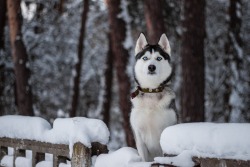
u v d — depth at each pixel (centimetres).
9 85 1423
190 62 883
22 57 1123
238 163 199
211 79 1537
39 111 1636
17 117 400
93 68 1975
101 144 310
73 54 1769
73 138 309
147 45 471
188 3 896
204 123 234
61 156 339
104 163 295
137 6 1174
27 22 1525
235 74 1275
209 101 1522
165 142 246
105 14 1756
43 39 1563
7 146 400
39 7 1563
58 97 1769
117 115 2136
